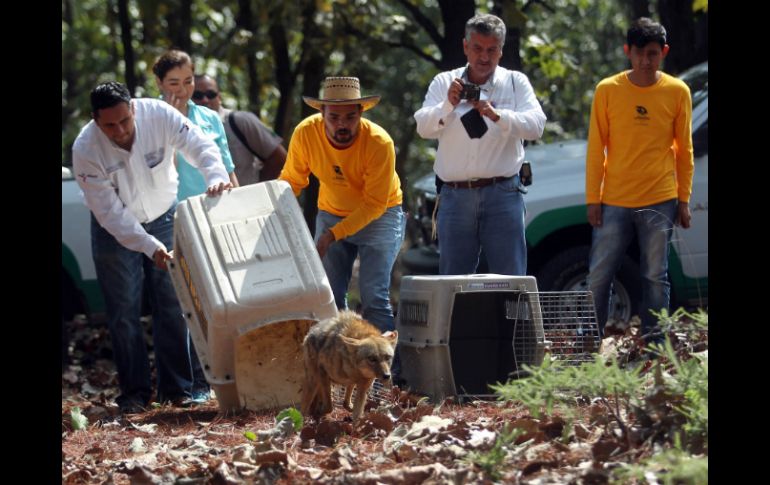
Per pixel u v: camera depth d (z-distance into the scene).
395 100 32.59
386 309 10.36
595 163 10.84
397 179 10.50
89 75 26.95
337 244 10.48
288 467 6.89
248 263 8.69
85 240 14.70
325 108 9.72
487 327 9.89
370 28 20.00
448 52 17.59
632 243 12.98
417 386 9.59
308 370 8.48
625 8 27.73
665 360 9.25
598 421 7.45
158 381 10.75
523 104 10.29
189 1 20.03
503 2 16.11
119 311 10.31
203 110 11.39
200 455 7.58
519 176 10.54
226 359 8.90
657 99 10.56
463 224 10.45
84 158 9.76
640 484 6.15
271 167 12.23
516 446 7.00
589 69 21.98
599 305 10.95
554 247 13.01
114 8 24.52
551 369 7.43
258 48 19.58
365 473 6.53
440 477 6.41
